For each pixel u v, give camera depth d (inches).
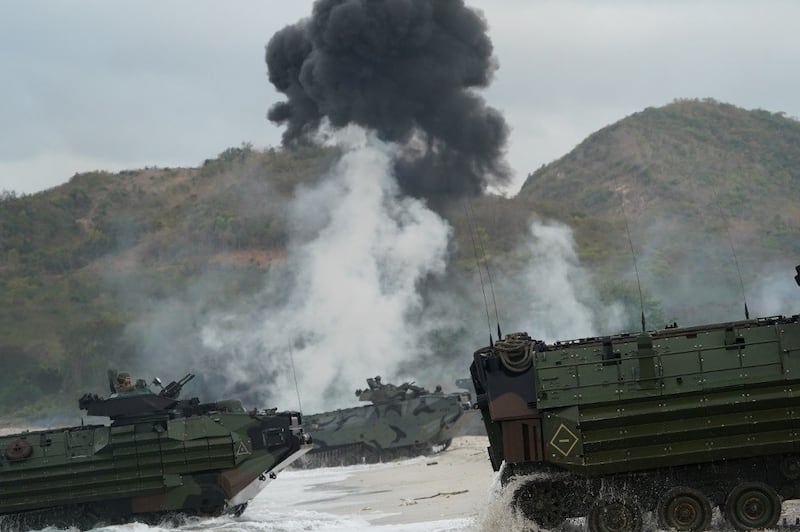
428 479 3555.6
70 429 2610.7
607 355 1782.7
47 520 2596.0
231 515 2755.9
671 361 1764.3
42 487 2578.7
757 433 1743.4
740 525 1748.3
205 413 2682.1
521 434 1795.0
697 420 1750.7
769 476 1768.0
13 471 2586.1
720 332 1770.4
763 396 1739.7
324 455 4758.9
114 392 2635.3
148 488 2559.1
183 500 2559.1
